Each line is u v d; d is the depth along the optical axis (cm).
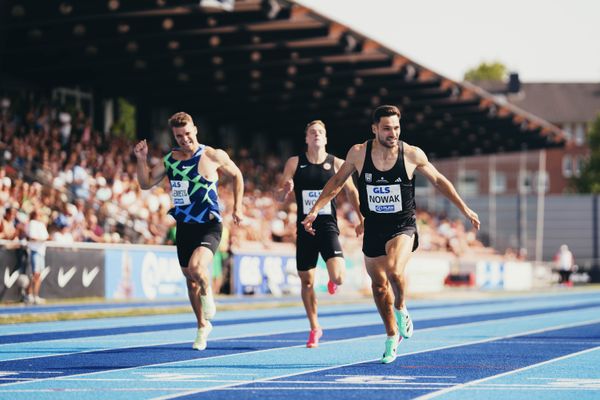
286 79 6381
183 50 5469
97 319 3372
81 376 1612
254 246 5906
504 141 10394
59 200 4700
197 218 1916
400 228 1739
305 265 2170
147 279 4675
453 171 15612
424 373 1667
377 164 1722
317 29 5244
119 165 5803
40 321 3198
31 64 5622
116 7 4716
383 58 6094
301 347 2225
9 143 5019
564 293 7912
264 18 4934
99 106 6681
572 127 18675
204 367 1761
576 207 12706
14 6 4806
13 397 1355
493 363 1859
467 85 7331
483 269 8219
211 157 1914
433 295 6419
